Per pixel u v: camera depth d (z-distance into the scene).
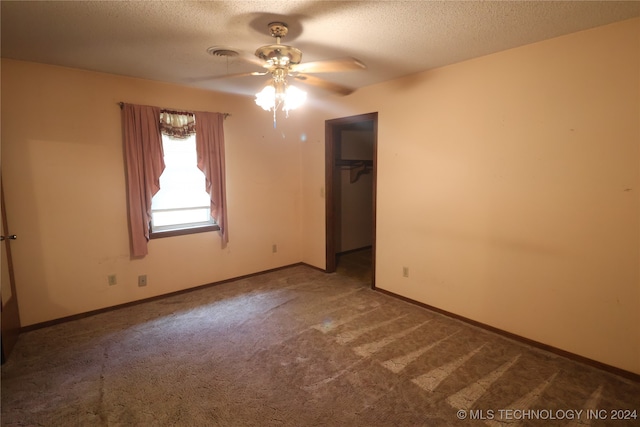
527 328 2.65
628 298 2.19
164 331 2.87
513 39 2.36
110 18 1.97
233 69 2.97
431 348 2.59
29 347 2.60
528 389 2.10
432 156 3.15
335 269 4.66
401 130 3.39
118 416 1.88
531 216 2.56
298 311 3.28
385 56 2.70
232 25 2.08
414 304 3.45
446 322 3.04
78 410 1.93
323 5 1.83
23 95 2.72
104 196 3.16
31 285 2.85
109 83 3.11
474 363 2.39
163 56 2.63
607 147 2.19
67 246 3.01
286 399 2.02
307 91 3.82
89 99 3.02
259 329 2.91
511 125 2.60
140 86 3.28
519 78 2.53
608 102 2.16
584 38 2.21
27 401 2.00
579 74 2.25
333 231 4.48
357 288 3.92
